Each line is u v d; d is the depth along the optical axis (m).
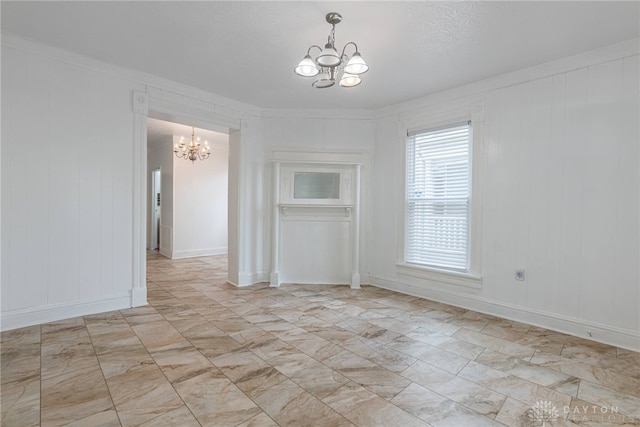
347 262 4.75
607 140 2.77
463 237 3.78
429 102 4.03
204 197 7.46
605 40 2.66
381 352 2.54
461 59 3.05
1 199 2.74
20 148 2.82
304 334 2.88
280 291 4.33
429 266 4.06
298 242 4.77
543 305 3.13
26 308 2.89
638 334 2.63
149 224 8.23
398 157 4.38
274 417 1.74
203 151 7.03
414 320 3.28
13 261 2.81
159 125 5.99
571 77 2.95
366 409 1.82
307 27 2.58
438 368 2.30
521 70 3.24
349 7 2.30
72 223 3.12
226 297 4.02
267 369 2.25
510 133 3.33
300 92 4.02
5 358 2.33
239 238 4.57
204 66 3.32
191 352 2.49
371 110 4.63
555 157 3.05
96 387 1.99
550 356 2.50
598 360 2.44
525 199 3.24
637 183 2.64
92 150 3.22
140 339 2.71
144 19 2.50
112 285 3.40
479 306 3.58
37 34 2.73
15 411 1.73
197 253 7.34
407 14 2.37
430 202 4.09
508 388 2.05
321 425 1.68
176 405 1.82
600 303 2.81
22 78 2.81
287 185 4.70
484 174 3.54
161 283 4.73
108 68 3.29
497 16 2.37
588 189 2.87
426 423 1.70
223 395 1.93
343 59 2.85
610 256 2.77
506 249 3.37
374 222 4.67
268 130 4.71
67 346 2.54
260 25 2.56
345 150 4.64
